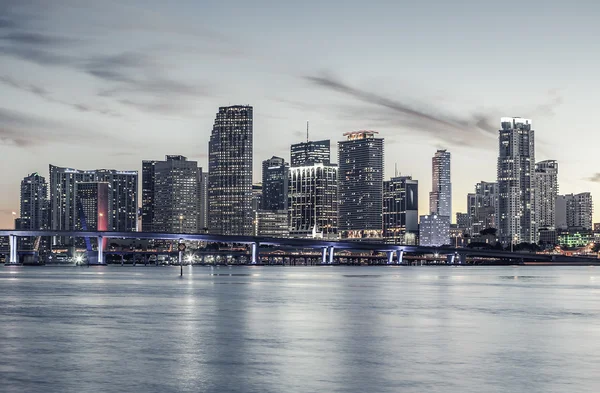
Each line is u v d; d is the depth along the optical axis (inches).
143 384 1576.0
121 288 6200.8
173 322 2950.3
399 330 2657.5
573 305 4163.4
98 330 2625.5
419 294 5403.5
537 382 1614.2
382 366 1818.4
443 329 2701.8
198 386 1556.3
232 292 5511.8
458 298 4881.9
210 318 3142.2
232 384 1579.7
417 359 1934.1
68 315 3302.2
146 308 3750.0
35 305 3983.8
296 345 2208.4
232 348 2134.6
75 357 1948.8
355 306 3983.8
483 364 1854.1
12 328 2699.3
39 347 2148.1
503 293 5654.5
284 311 3570.4
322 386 1562.5
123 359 1918.1
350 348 2142.0
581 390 1530.5
